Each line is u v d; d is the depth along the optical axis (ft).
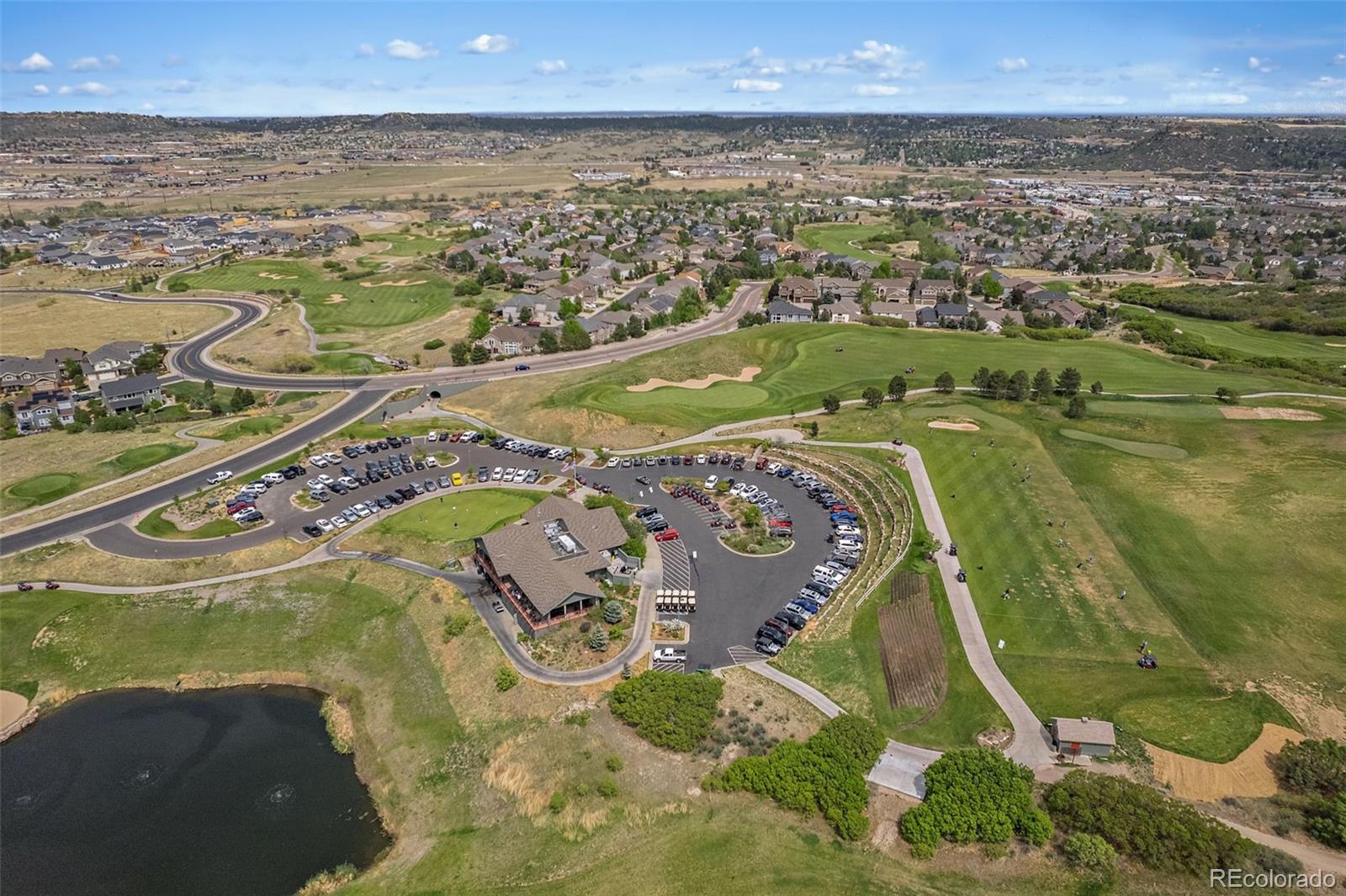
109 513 338.75
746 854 176.65
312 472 380.99
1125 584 264.93
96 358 532.73
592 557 280.10
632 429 417.69
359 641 266.57
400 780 213.05
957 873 169.37
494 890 175.32
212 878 184.75
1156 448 359.66
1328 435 359.46
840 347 538.88
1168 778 191.52
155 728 236.43
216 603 282.15
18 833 198.39
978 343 546.67
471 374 530.27
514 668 240.94
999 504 318.65
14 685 253.24
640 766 202.69
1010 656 236.63
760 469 371.97
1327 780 184.55
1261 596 254.47
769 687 230.07
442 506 340.80
